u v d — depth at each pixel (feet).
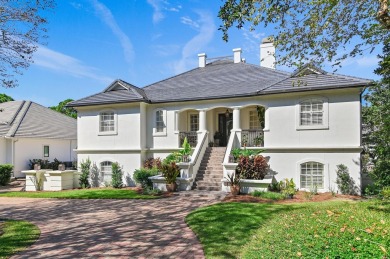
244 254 20.65
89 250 23.41
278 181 55.57
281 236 22.38
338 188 51.19
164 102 66.03
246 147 58.59
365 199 44.91
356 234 19.77
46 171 65.21
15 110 101.45
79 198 51.13
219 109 74.28
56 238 27.17
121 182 64.49
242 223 28.89
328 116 52.65
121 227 30.55
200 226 29.01
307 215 30.42
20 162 86.22
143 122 67.00
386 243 16.92
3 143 84.79
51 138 95.50
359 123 50.57
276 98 57.00
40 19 35.76
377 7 29.48
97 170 68.64
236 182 48.34
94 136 69.51
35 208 43.32
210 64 87.86
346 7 30.27
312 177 53.67
